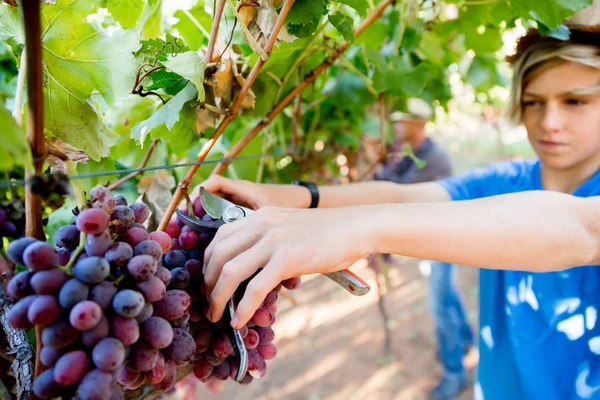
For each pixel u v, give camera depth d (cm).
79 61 72
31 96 45
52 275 49
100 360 47
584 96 105
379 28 127
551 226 66
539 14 96
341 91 158
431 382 305
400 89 127
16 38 71
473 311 388
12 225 65
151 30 96
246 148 142
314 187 113
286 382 303
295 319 373
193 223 70
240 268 59
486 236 65
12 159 46
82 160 68
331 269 61
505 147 863
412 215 65
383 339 348
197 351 66
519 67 116
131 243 56
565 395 108
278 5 76
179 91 86
